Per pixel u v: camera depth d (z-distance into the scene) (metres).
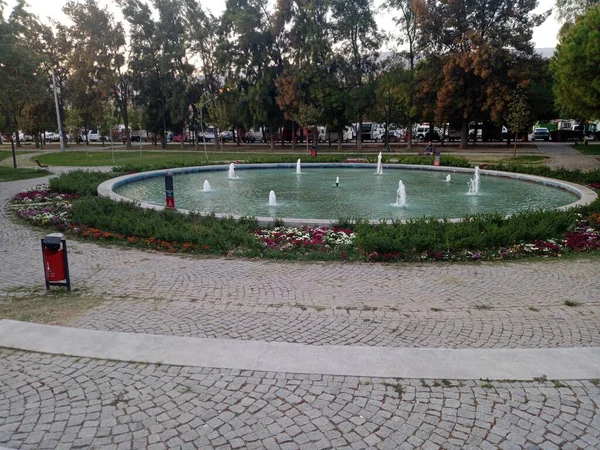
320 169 27.08
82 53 47.59
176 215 11.75
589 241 9.68
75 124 45.25
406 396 4.03
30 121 50.91
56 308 6.20
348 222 11.03
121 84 50.81
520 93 34.28
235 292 6.91
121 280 7.49
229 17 42.81
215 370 4.47
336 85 39.94
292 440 3.49
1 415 3.81
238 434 3.56
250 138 63.00
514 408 3.86
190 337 5.16
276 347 4.91
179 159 34.22
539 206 14.93
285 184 20.38
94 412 3.84
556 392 4.08
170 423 3.69
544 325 5.64
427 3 37.69
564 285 7.23
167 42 47.56
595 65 19.58
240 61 43.19
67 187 16.42
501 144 46.88
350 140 60.69
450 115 37.97
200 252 9.18
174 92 47.53
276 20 40.97
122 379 4.33
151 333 5.40
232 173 23.23
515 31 36.19
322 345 5.01
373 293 6.85
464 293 6.86
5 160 35.28
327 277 7.65
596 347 4.91
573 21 29.66
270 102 42.84
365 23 39.53
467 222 10.38
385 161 28.44
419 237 8.98
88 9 46.72
